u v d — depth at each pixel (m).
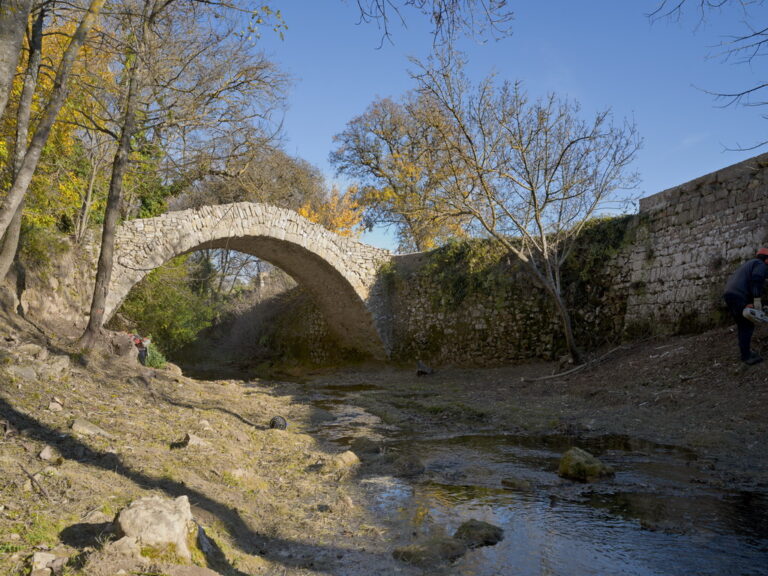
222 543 3.22
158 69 10.44
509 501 4.68
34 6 6.92
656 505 4.38
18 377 6.30
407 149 22.86
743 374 8.72
